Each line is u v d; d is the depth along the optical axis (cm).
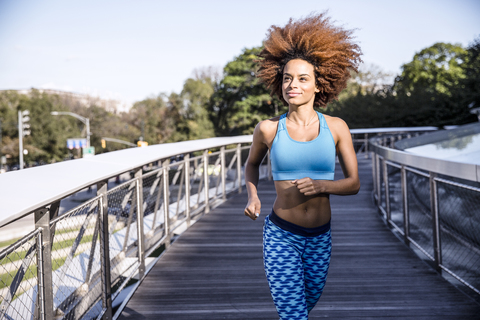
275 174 162
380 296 281
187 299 281
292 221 160
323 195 163
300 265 161
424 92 3027
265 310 263
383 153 488
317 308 262
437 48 4034
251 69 3997
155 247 360
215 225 511
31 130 5781
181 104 5378
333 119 162
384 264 354
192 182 520
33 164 5800
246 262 365
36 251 151
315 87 168
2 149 5603
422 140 783
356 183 153
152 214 362
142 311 262
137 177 306
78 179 184
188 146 483
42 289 152
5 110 6175
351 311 257
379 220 533
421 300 273
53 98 6656
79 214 196
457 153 630
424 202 362
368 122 2988
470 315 249
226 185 696
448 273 317
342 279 317
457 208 297
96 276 226
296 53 162
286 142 157
